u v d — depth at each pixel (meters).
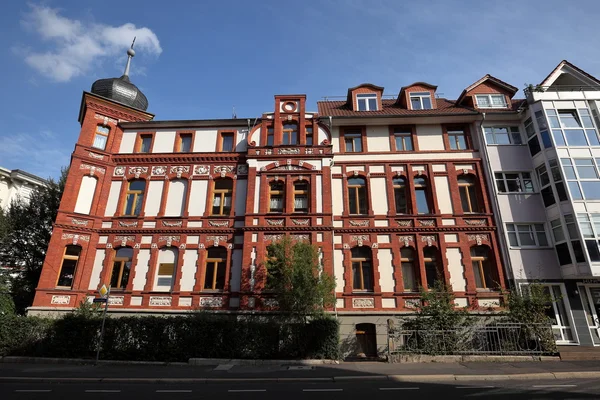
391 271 19.06
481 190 20.56
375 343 17.73
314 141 21.22
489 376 11.23
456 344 15.23
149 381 11.19
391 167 21.34
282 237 18.45
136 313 18.25
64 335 15.77
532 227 19.52
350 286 18.77
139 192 21.31
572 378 11.22
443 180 20.92
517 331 15.41
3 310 19.00
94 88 23.23
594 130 19.70
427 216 19.95
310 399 8.79
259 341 15.45
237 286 18.48
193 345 15.37
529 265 18.62
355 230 19.80
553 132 19.73
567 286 18.12
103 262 19.47
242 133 22.47
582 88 21.94
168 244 19.61
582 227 17.69
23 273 24.27
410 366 13.41
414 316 17.84
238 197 20.61
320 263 17.59
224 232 19.66
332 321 15.78
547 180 19.61
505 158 20.95
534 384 10.37
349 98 25.17
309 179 20.19
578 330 17.38
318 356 15.17
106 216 20.50
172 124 22.69
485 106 23.34
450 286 17.86
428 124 22.39
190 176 21.25
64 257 19.03
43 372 12.84
